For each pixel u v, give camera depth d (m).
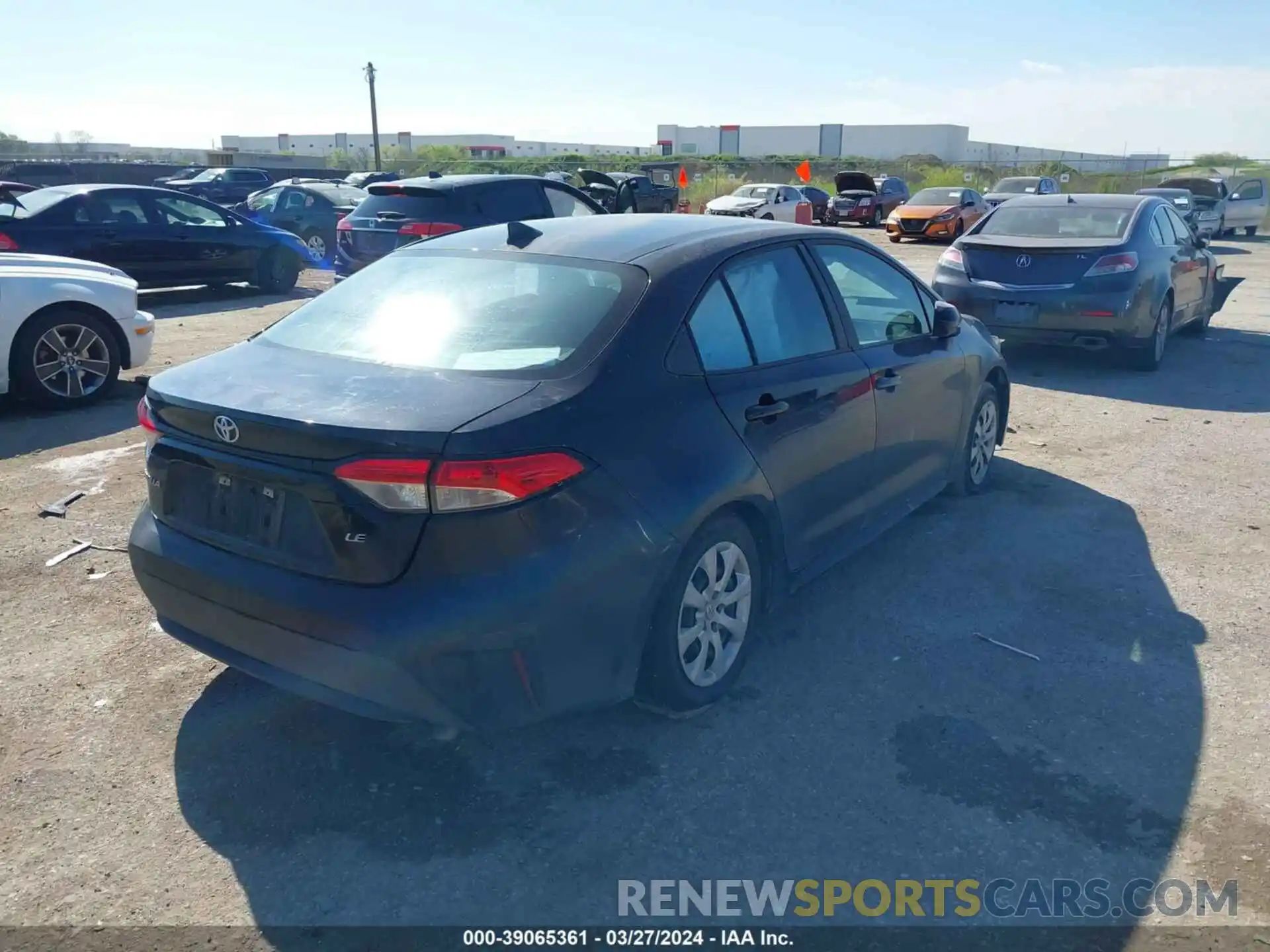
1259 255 22.56
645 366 3.32
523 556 2.88
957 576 4.77
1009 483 6.10
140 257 12.89
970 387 5.45
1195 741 3.44
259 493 3.09
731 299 3.78
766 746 3.42
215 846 2.94
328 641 2.90
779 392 3.77
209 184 28.91
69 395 7.67
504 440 2.85
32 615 4.31
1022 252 8.93
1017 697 3.72
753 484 3.56
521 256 3.82
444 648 2.83
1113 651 4.06
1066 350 10.45
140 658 3.98
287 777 3.26
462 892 2.77
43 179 29.61
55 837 2.97
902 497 4.88
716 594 3.56
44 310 7.44
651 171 33.31
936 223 25.25
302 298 14.54
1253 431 7.31
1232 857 2.88
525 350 3.30
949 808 3.10
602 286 3.54
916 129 83.12
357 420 2.87
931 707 3.66
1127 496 5.89
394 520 2.81
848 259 4.60
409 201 11.08
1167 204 9.99
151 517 3.48
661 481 3.19
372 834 2.99
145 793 3.17
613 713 3.62
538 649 2.94
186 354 9.88
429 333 3.47
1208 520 5.50
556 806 3.12
